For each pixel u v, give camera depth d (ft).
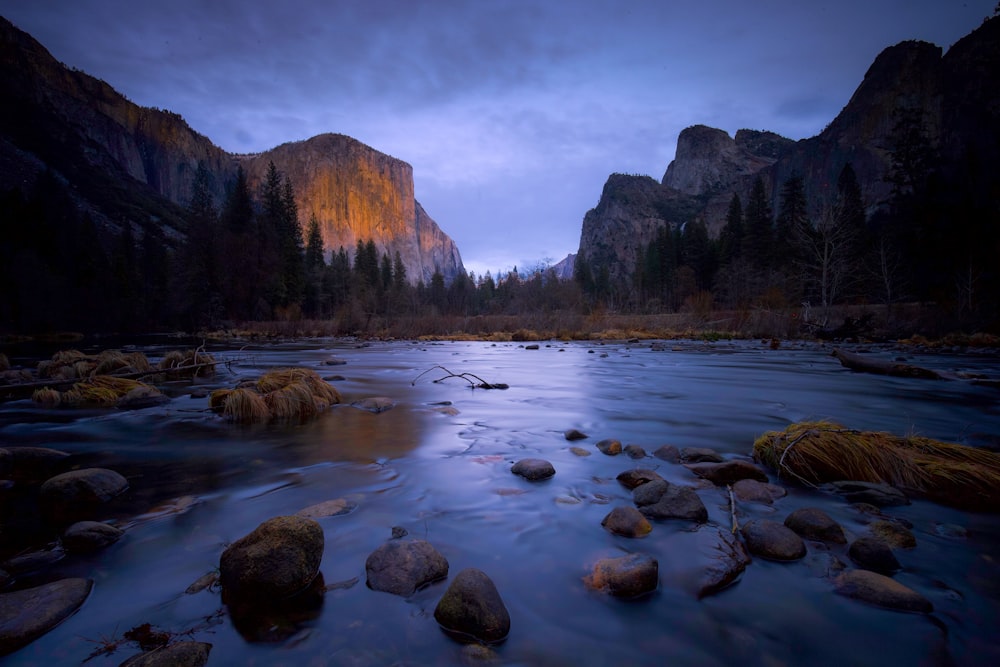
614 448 15.72
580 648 6.08
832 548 8.75
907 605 6.80
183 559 8.26
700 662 5.84
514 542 8.95
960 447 13.32
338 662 5.69
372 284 310.04
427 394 29.25
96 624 6.39
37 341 113.80
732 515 9.88
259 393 23.26
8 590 7.26
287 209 255.50
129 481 12.50
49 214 208.74
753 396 28.91
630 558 7.73
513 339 115.34
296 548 7.25
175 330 164.66
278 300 171.63
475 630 6.16
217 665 5.61
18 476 13.01
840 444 13.12
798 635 6.32
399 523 9.78
